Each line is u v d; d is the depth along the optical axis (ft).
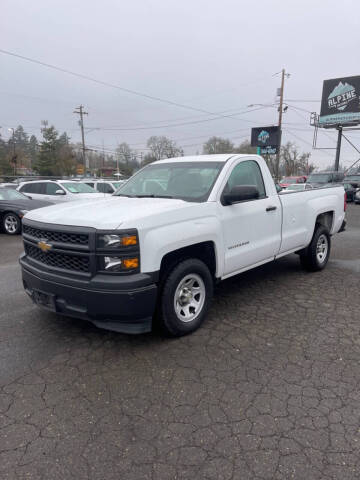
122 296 9.95
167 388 9.32
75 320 13.56
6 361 10.71
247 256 14.32
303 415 8.23
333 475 6.59
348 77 111.45
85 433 7.75
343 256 24.40
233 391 9.16
